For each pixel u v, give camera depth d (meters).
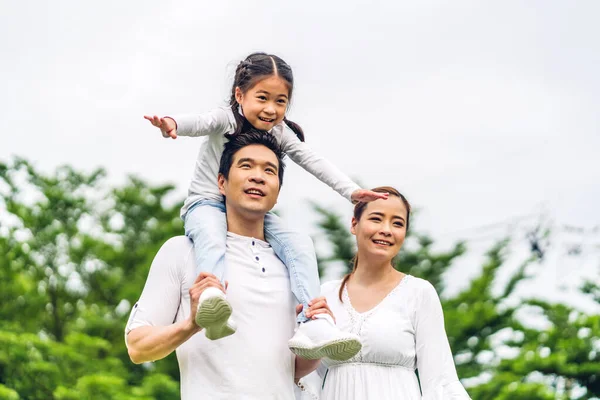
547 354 21.33
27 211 26.22
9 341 20.81
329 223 22.72
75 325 24.92
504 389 19.47
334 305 7.20
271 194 6.23
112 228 27.38
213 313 5.58
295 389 6.71
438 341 6.97
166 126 5.98
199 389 5.95
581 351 21.09
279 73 6.46
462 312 21.33
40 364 20.73
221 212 6.30
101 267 26.55
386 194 6.62
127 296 25.12
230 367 5.95
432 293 7.08
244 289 6.08
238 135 6.36
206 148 6.46
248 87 6.43
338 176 6.53
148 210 27.61
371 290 7.20
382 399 6.84
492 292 22.05
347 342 5.89
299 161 6.65
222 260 6.03
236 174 6.22
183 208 6.47
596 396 20.95
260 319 6.07
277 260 6.31
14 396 19.48
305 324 6.02
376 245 7.16
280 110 6.47
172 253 6.18
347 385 6.91
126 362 23.88
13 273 24.84
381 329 6.92
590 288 23.06
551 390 20.06
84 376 20.34
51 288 25.97
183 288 6.11
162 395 20.52
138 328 5.98
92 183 27.73
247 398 5.91
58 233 26.30
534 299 22.28
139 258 26.61
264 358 6.00
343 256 22.50
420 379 6.94
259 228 6.37
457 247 22.66
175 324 5.84
